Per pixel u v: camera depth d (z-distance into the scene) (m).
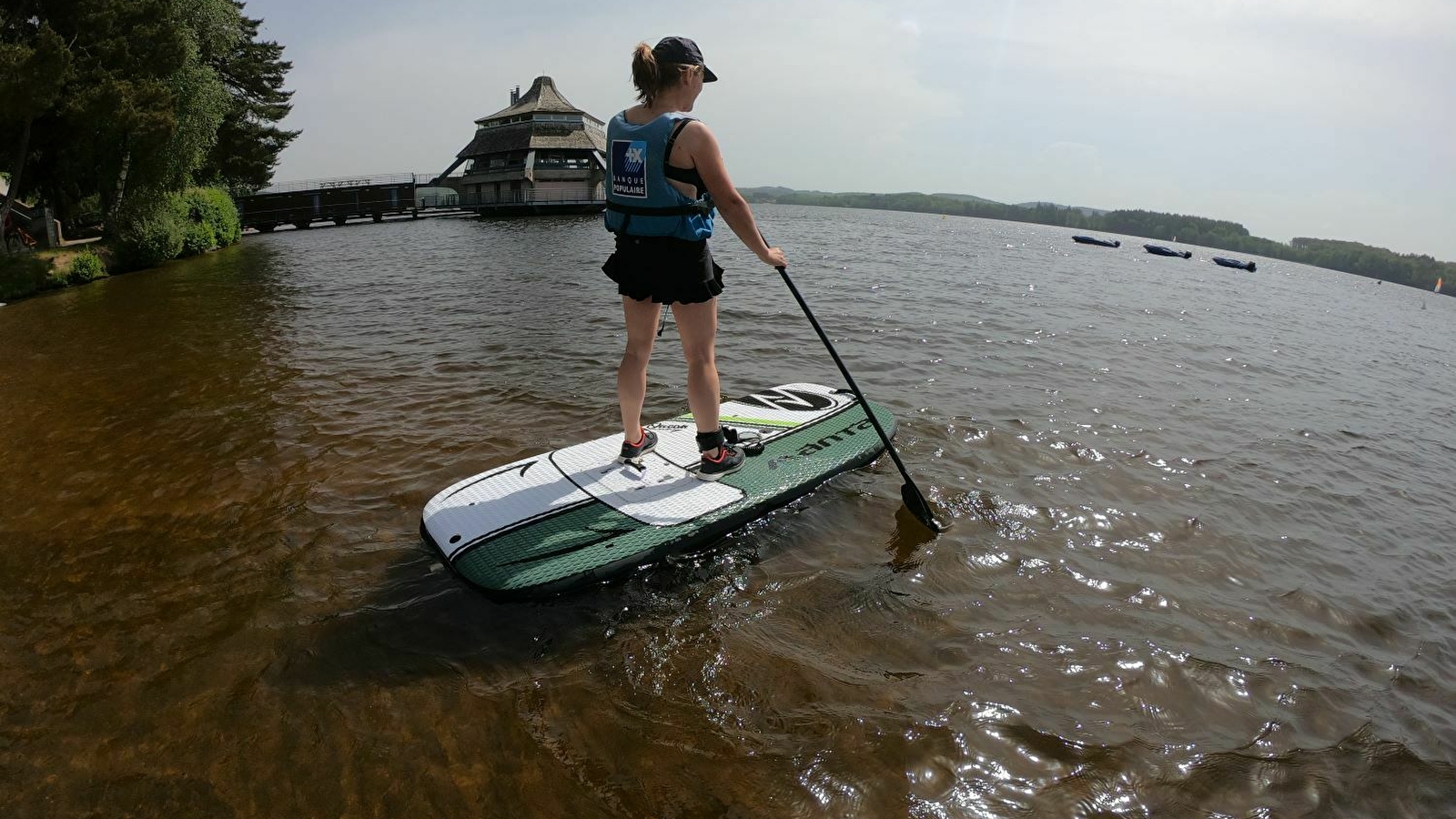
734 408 5.23
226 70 41.06
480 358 7.85
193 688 2.75
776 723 2.62
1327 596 3.73
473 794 2.29
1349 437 6.51
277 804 2.24
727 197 3.37
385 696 2.72
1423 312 30.89
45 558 3.68
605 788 2.32
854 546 3.87
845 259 20.98
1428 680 3.12
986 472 4.88
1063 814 2.29
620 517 3.70
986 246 36.34
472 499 3.83
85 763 2.39
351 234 36.62
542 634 3.10
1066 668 2.99
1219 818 2.31
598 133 63.22
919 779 2.38
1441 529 4.71
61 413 6.09
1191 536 4.23
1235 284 27.14
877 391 6.71
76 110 17.56
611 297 12.55
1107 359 8.81
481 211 56.38
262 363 7.76
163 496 4.39
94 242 19.36
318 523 4.03
